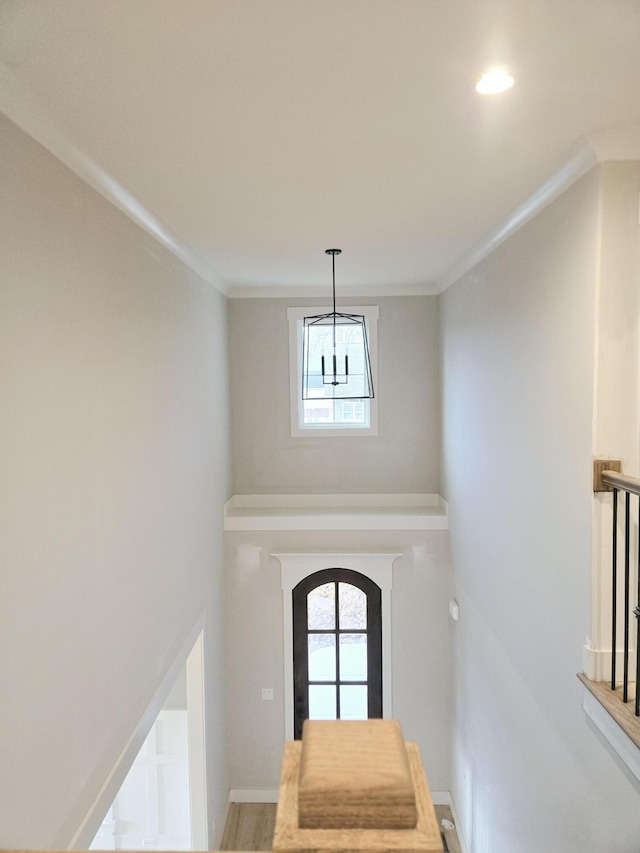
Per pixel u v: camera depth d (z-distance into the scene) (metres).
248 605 5.32
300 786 0.52
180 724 4.94
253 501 5.68
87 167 2.32
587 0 1.40
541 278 2.84
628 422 2.28
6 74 1.68
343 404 5.72
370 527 5.23
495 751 3.75
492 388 3.69
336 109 1.97
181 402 3.77
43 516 1.96
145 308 3.07
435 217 3.23
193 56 1.63
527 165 2.48
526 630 3.11
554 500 2.70
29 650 1.86
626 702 2.14
